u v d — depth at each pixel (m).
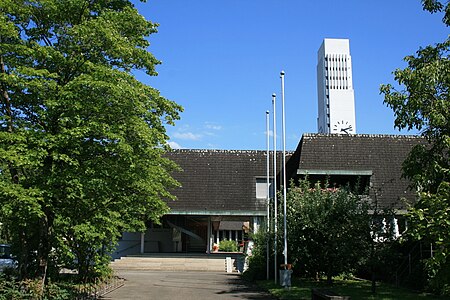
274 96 23.47
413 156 14.37
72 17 13.65
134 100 12.34
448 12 14.02
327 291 12.59
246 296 17.52
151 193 15.24
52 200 12.80
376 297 15.43
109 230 14.59
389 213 17.59
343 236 18.39
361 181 29.41
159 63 14.49
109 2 14.71
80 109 11.92
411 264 18.48
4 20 12.09
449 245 7.37
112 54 13.30
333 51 121.44
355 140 31.00
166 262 32.59
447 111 13.27
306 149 29.94
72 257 14.79
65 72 13.09
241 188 34.62
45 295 12.67
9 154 11.12
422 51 14.41
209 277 26.03
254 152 37.00
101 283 17.61
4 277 13.40
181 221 36.28
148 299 16.58
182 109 14.79
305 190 20.86
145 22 14.20
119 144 12.05
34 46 12.41
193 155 36.50
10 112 12.89
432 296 15.66
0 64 12.60
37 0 12.85
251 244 29.95
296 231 19.67
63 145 11.95
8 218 12.94
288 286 18.98
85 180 12.07
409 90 13.62
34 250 14.99
